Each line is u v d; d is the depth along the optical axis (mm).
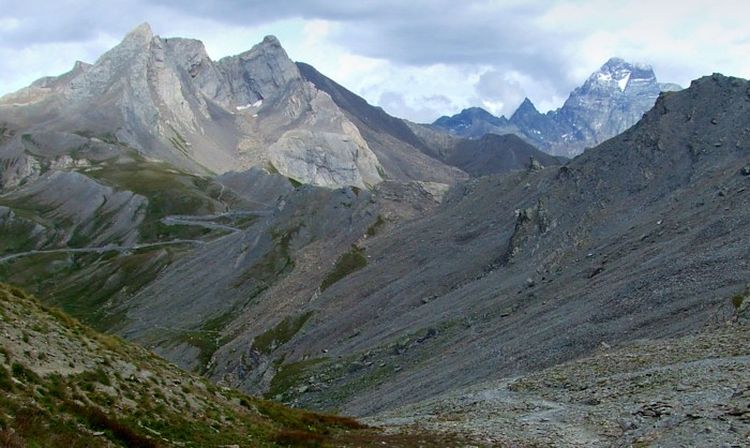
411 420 48438
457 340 96438
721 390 35562
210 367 158625
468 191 198250
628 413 36688
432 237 174125
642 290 74375
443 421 45656
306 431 42250
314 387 107438
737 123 120688
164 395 36531
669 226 96188
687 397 35781
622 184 125812
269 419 42812
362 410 83438
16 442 23344
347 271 178500
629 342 61562
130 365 37812
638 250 93875
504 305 102000
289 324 155750
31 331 34656
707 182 106062
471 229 165875
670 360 47031
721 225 82375
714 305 60969
